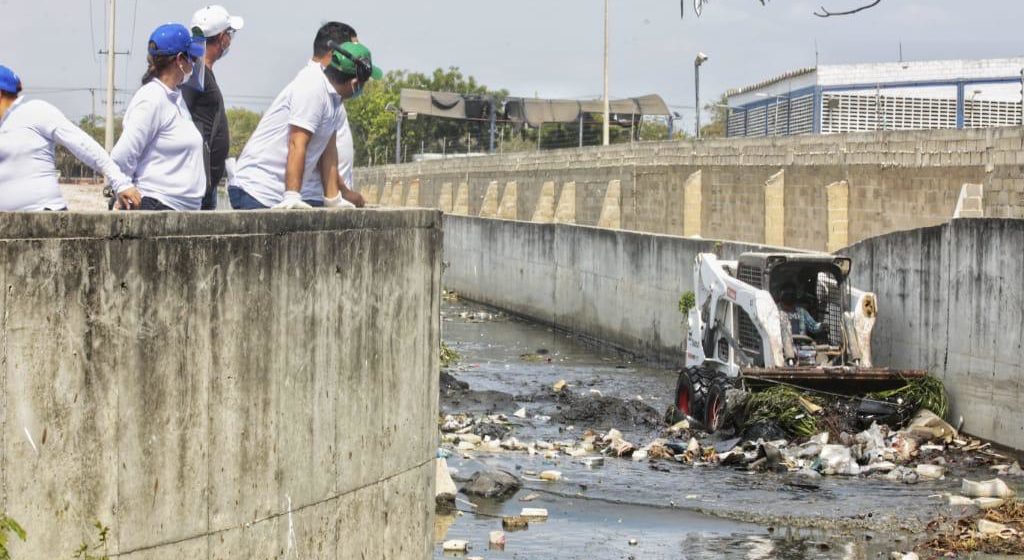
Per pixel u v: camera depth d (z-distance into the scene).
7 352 5.46
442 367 29.09
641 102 64.06
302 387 7.31
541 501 15.11
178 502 6.40
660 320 31.66
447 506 14.71
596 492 15.72
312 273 7.34
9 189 6.83
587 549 12.80
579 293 37.91
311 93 8.28
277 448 7.11
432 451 9.12
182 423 6.39
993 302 18.52
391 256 8.26
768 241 33.28
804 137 32.34
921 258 20.56
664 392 26.09
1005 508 14.62
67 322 5.73
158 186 7.82
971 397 19.09
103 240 5.88
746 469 17.39
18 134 6.83
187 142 7.91
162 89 7.80
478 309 46.78
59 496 5.74
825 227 30.95
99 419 5.91
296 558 7.35
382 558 8.37
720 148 37.16
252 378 6.86
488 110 67.00
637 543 13.09
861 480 16.72
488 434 20.11
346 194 9.65
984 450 18.38
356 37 8.84
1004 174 24.67
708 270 21.89
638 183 43.16
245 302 6.77
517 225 43.91
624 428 20.95
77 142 7.03
